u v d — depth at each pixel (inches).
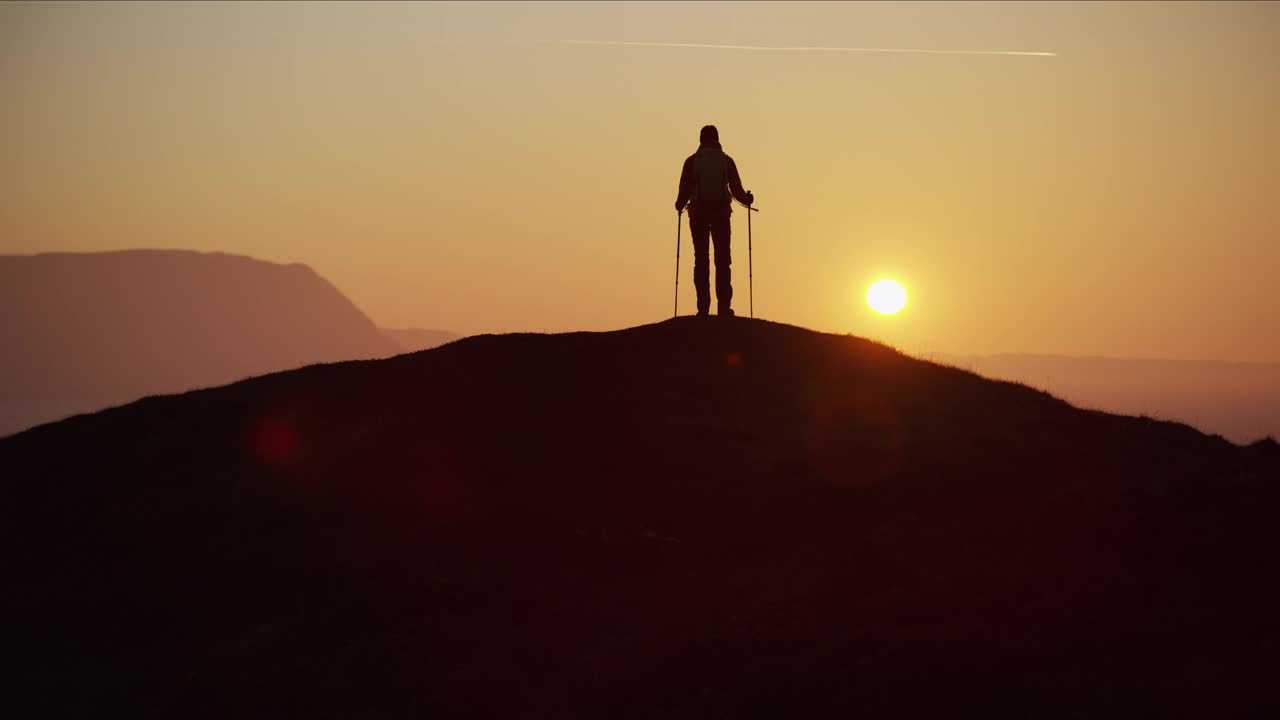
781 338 753.6
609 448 624.7
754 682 410.0
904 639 410.6
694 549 538.6
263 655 481.1
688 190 765.3
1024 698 373.4
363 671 461.1
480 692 440.8
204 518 590.9
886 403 678.5
